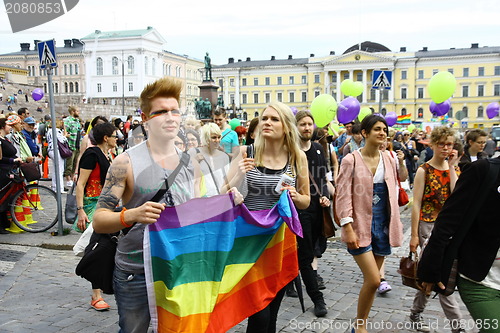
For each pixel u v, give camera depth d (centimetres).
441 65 7912
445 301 368
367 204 371
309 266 442
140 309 260
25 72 7269
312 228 471
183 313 257
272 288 325
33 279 535
